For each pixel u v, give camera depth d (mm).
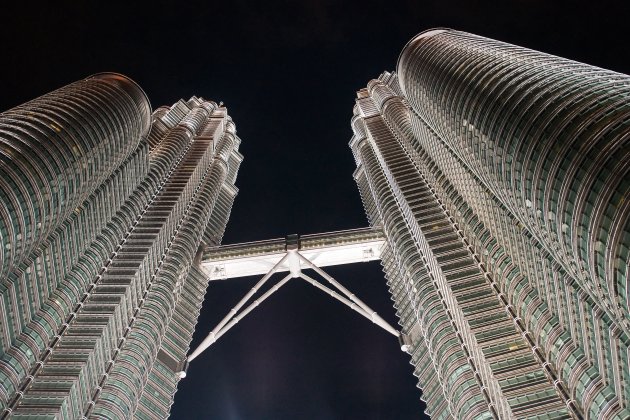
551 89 87500
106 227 148125
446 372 118375
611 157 68188
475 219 133000
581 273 74250
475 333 109000
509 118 89188
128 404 119125
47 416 97000
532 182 80938
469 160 110125
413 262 149125
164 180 195750
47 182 99125
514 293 108750
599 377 80438
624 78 84625
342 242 198750
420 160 178250
